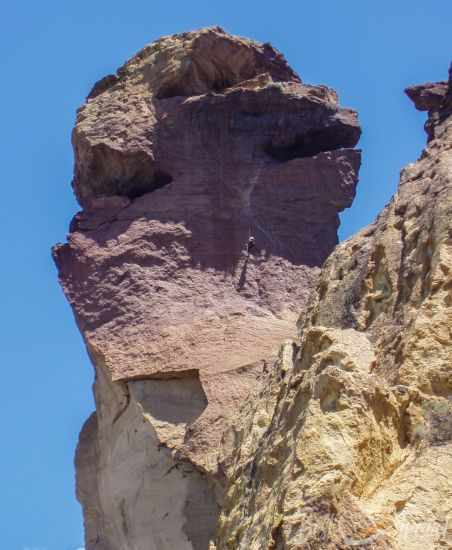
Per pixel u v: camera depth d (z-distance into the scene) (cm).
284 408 3216
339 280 3709
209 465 4572
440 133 3991
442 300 3111
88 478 5350
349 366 2972
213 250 5331
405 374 3006
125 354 5072
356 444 2812
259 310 5175
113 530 5044
